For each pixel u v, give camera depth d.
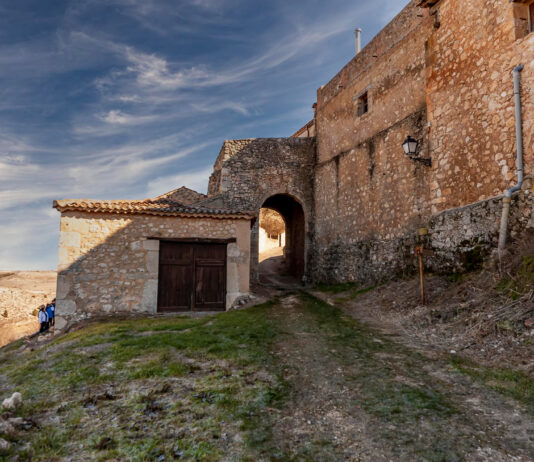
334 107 15.15
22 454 2.98
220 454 2.97
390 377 4.44
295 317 8.23
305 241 16.31
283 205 20.05
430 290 7.94
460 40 8.44
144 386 4.33
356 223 12.95
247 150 16.52
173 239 10.17
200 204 15.59
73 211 9.62
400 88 11.16
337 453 2.95
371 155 12.32
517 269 6.11
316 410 3.70
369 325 7.23
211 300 10.32
